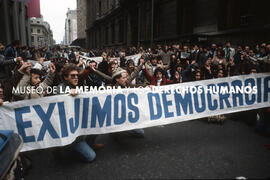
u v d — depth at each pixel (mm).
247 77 4316
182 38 16547
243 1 12117
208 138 4191
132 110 3723
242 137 4223
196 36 13914
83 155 3371
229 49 9805
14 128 3277
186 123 5164
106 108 3605
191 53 10258
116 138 4227
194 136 4316
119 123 3678
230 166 3152
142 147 3902
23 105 3285
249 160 3318
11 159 2307
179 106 3988
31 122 3316
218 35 13633
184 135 4387
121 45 34688
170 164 3270
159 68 5508
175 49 11602
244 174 2936
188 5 17281
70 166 3344
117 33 37031
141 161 3398
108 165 3318
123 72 3969
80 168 3266
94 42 61375
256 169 3059
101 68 7539
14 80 3668
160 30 21797
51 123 3355
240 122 5191
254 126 4844
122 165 3301
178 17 18156
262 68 6406
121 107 3672
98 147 3889
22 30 24578
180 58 10039
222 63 7840
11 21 20000
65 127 3389
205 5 15062
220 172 3002
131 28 29578
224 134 4391
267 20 10398
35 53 12328
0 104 3199
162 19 21219
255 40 10922
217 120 5020
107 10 43750
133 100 3725
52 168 3303
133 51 16750
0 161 2156
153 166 3230
